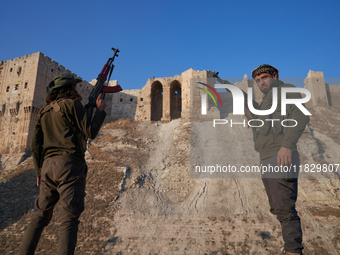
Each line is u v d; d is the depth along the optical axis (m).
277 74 4.23
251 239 22.28
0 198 31.28
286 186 3.57
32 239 3.28
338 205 24.83
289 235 3.46
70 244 3.12
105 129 50.72
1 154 46.41
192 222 25.52
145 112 59.28
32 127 47.31
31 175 36.84
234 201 26.47
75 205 3.31
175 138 44.66
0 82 53.38
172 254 22.06
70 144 3.45
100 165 37.03
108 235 24.66
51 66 53.31
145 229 25.31
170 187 32.97
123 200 29.92
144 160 39.44
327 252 20.14
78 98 3.84
